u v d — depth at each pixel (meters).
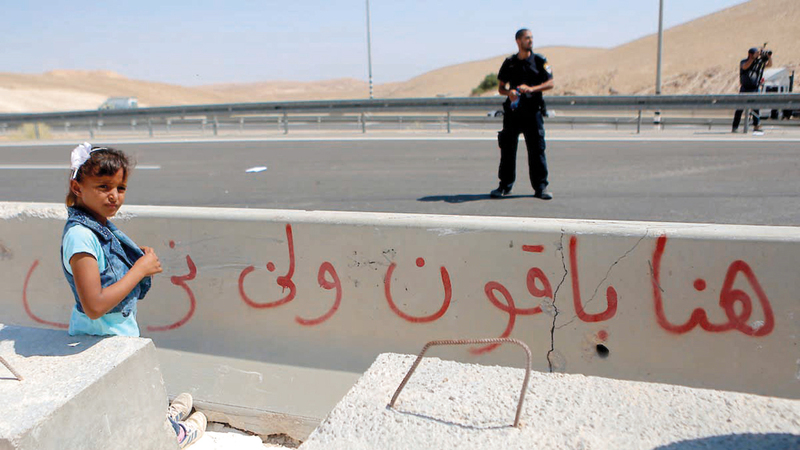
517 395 2.13
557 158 10.05
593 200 6.73
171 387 3.91
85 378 2.45
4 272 4.50
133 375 2.65
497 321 3.47
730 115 25.70
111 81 117.12
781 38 61.28
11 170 11.23
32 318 4.44
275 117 17.89
